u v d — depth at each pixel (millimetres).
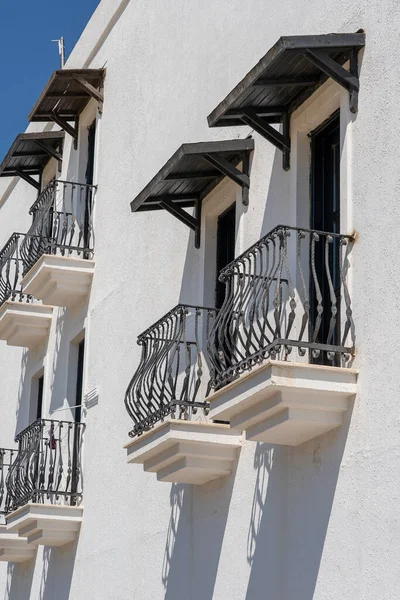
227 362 13180
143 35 18078
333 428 10633
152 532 14938
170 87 16547
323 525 10586
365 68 10891
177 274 15312
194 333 14391
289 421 10469
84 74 19469
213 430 12734
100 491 16984
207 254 14484
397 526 9484
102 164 19250
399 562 9398
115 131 18781
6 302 20984
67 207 20594
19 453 18969
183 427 12672
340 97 11250
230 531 12633
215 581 12820
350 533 10141
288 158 12312
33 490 17609
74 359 19578
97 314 18297
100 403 17484
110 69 19453
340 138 11164
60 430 18000
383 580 9570
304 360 11516
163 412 13039
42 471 17969
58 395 19812
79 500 17844
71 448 18438
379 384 10023
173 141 16094
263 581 11680
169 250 15727
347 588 10062
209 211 14547
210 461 12820
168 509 14531
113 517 16328
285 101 12242
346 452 10359
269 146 12914
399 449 9609
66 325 19938
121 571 15750
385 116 10500
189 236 15039
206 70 15219
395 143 10297
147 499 15258
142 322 16281
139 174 17297
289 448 11484
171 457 12914
